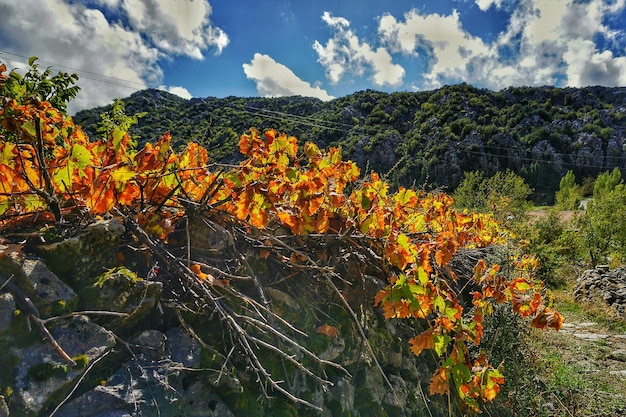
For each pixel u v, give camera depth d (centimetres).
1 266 121
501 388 338
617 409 397
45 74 252
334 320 223
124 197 158
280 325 195
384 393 235
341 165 258
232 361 168
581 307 881
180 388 144
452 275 313
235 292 173
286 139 212
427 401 265
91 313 128
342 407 200
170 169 184
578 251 1530
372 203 246
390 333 268
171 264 163
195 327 167
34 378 113
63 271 136
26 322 117
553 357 470
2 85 145
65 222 147
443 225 375
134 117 338
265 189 185
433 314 311
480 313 284
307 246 233
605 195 1556
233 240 195
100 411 124
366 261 257
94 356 126
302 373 189
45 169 140
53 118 162
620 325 733
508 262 392
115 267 153
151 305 154
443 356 305
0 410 103
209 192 202
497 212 1237
